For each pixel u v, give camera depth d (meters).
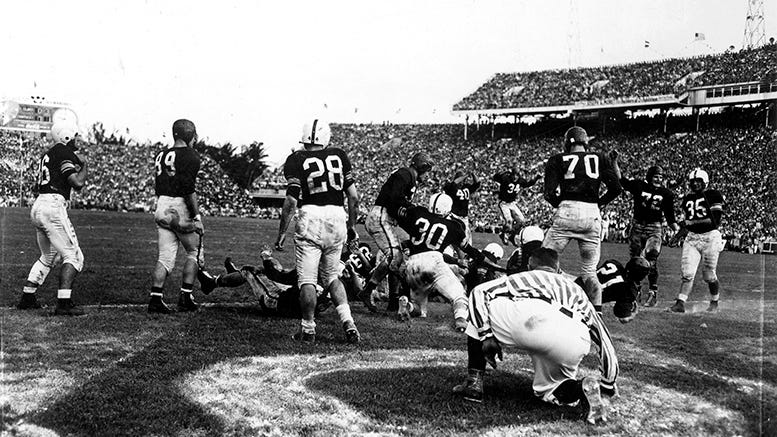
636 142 33.06
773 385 4.43
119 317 5.89
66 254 5.88
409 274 6.02
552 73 37.66
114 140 39.97
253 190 41.94
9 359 4.32
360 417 3.57
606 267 5.04
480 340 3.83
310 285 5.28
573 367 3.74
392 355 4.97
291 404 3.74
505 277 3.92
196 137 6.41
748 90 29.67
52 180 5.84
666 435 3.53
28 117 23.92
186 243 6.38
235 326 5.72
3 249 11.33
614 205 25.77
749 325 7.00
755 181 27.00
